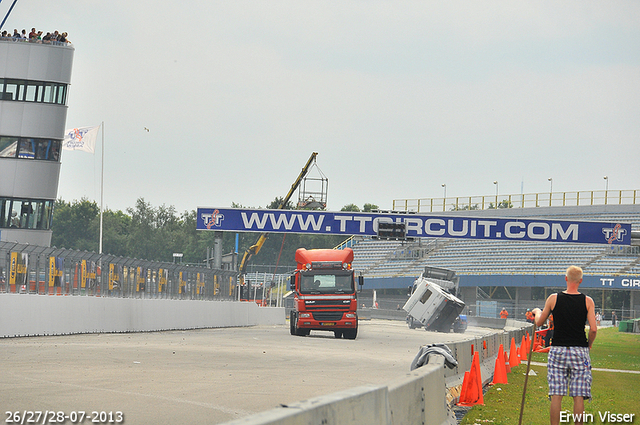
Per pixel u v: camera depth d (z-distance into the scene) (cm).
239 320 6519
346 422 795
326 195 9662
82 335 3825
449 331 7938
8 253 3297
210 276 5997
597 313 11275
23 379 1869
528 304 12144
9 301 3278
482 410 1928
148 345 3338
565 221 7881
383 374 2469
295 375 2325
